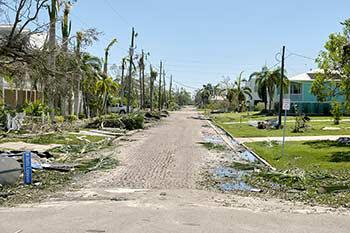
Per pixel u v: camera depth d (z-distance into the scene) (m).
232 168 16.16
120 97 65.81
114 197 10.49
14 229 7.29
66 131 29.23
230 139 29.23
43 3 16.42
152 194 10.97
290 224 8.11
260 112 70.56
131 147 22.83
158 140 27.42
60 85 18.92
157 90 97.12
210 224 7.87
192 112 95.19
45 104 33.34
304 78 68.38
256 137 30.19
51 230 7.24
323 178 13.67
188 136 31.28
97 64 45.72
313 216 8.85
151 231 7.30
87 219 8.02
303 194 11.46
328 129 36.62
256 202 10.34
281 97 39.28
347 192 11.66
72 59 18.84
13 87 26.33
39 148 19.55
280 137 29.83
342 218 8.70
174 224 7.80
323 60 25.73
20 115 27.67
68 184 12.31
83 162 16.53
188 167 16.17
